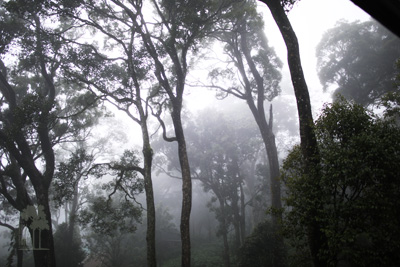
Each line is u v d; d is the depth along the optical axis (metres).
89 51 15.06
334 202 5.89
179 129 13.19
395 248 4.98
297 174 7.24
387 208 5.09
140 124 14.23
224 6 13.69
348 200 5.81
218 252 27.83
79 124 19.81
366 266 5.23
